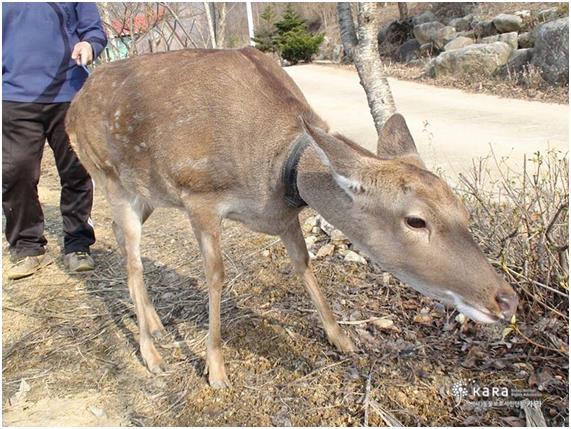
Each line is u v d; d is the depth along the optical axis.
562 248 2.91
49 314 3.90
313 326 3.37
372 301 3.54
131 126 3.22
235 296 3.77
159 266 4.41
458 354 3.03
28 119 4.20
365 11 4.04
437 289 2.37
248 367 3.11
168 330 3.57
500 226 3.35
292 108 2.86
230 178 2.91
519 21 12.84
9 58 4.09
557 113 8.09
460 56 12.21
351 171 2.38
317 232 4.51
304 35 21.69
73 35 4.30
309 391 2.89
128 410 2.95
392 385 2.85
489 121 7.93
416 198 2.30
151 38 9.45
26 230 4.45
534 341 2.97
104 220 5.60
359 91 12.16
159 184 3.24
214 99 2.92
